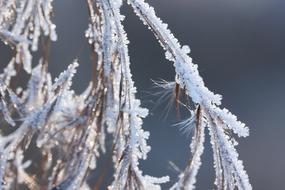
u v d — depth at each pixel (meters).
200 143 0.57
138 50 3.64
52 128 0.59
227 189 0.56
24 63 0.60
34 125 0.57
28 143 0.57
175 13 4.21
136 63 3.61
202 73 3.92
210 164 2.28
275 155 2.86
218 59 3.99
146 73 3.57
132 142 0.56
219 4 4.24
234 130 0.57
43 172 0.58
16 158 0.57
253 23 4.16
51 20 0.60
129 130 0.57
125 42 0.58
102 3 0.58
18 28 0.59
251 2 4.24
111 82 0.57
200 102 0.57
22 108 0.59
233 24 4.18
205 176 2.24
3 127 0.58
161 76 3.56
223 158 0.57
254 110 3.43
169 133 2.63
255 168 2.77
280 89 3.60
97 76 0.58
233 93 3.69
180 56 0.58
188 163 0.57
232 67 3.94
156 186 0.57
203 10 4.21
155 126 2.67
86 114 0.57
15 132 0.57
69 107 0.59
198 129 0.57
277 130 3.17
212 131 0.57
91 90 0.58
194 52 4.07
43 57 0.59
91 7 0.58
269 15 4.26
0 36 0.59
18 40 0.59
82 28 1.88
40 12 0.60
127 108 0.57
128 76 0.57
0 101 0.58
